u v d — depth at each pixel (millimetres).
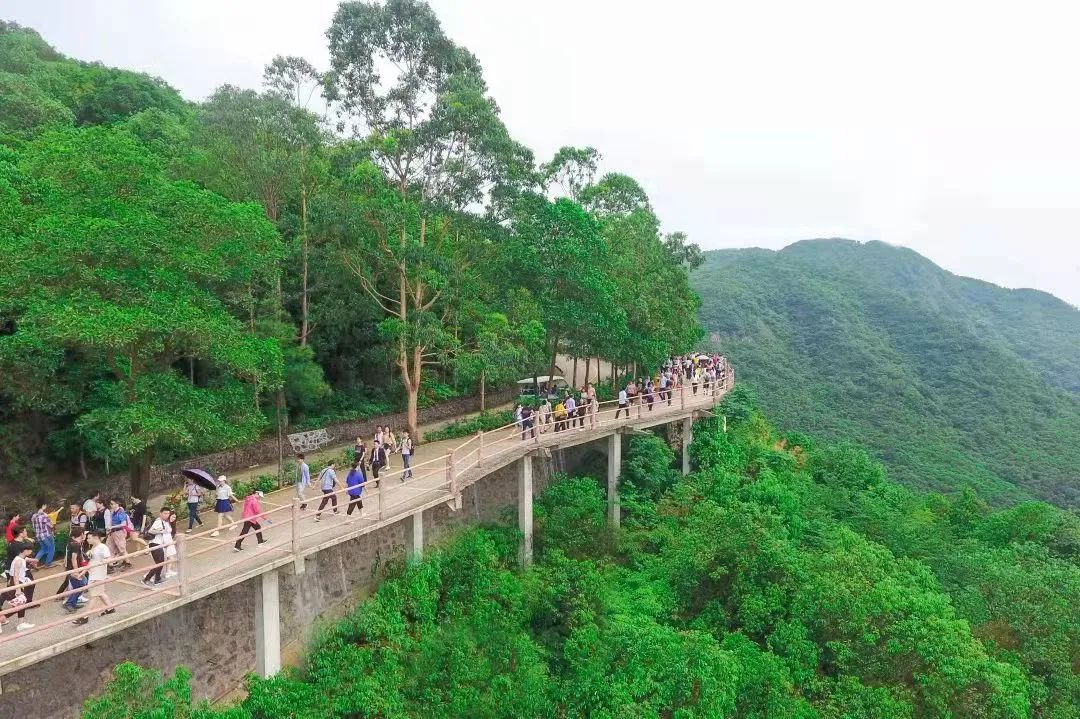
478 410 32844
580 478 24266
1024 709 15359
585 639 15984
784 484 27547
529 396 28969
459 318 26484
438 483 17250
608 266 26812
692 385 30188
